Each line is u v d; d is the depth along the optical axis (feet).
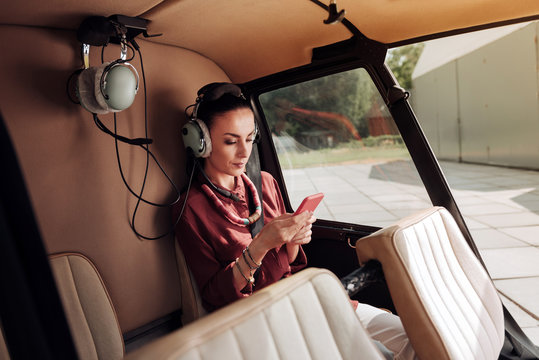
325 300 2.86
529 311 8.37
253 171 6.13
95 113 4.61
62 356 1.72
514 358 5.79
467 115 37.50
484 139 35.04
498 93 32.22
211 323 2.24
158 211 5.47
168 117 5.68
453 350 3.88
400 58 49.96
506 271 10.63
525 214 16.29
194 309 5.43
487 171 30.78
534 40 27.45
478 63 34.55
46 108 4.45
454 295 4.61
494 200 19.60
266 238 4.53
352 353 2.78
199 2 4.54
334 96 20.45
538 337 7.32
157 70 5.58
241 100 5.27
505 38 30.50
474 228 15.12
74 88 4.61
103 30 4.35
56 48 4.54
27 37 4.35
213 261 5.15
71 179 4.63
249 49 6.30
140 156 5.31
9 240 1.66
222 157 5.21
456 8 5.46
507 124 31.42
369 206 14.65
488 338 4.58
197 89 6.20
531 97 28.37
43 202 4.41
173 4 4.47
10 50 4.22
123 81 4.37
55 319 1.73
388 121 7.31
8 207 1.67
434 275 4.51
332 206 15.30
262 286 5.25
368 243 4.26
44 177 4.42
